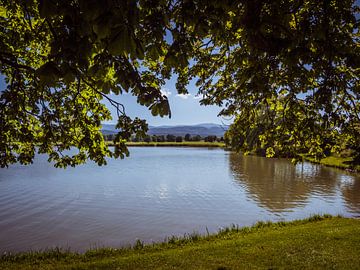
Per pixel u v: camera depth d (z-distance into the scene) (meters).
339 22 3.89
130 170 42.78
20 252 11.70
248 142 7.82
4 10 5.94
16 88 6.69
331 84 4.55
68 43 2.32
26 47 6.84
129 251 10.39
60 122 7.12
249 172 41.09
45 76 2.26
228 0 3.27
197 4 3.28
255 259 8.16
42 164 49.12
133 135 4.96
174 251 9.58
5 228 15.67
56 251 10.67
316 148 7.58
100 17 1.87
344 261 7.71
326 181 33.03
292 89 5.93
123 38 1.92
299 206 21.31
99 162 6.78
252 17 3.32
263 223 14.39
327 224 12.80
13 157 6.87
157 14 2.92
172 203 21.84
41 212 18.98
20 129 6.77
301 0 3.72
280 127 7.54
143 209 19.98
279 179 34.28
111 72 4.53
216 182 31.91
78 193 25.38
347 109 6.50
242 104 7.07
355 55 3.75
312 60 3.84
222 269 7.46
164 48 4.48
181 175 37.44
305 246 9.16
